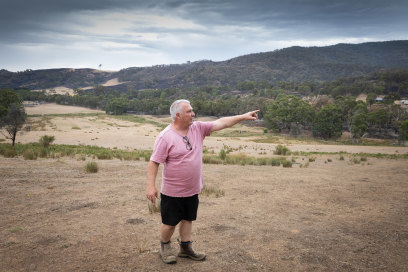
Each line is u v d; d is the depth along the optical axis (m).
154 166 2.85
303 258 3.25
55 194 6.57
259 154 33.31
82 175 9.57
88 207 5.48
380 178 10.79
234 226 4.41
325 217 5.08
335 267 3.05
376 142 109.06
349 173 12.61
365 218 5.03
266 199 6.55
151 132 87.19
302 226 4.50
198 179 2.94
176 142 2.79
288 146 52.28
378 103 166.62
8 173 9.22
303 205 6.01
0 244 3.60
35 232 4.05
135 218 4.76
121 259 3.16
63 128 87.94
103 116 164.12
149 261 3.11
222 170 12.69
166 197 2.92
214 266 3.01
